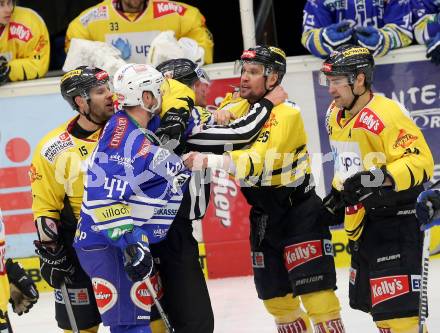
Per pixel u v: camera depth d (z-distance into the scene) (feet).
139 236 36.86
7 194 60.49
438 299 52.01
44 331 52.95
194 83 43.32
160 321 41.86
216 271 60.80
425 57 57.98
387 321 38.34
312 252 42.22
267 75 41.60
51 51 71.20
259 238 43.34
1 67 58.95
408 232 38.40
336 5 58.08
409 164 37.24
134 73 37.60
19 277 38.99
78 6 71.26
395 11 57.98
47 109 59.98
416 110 58.59
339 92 38.78
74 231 41.63
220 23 73.51
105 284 38.01
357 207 39.24
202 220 60.29
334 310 42.29
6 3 59.00
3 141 60.13
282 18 72.59
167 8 60.44
